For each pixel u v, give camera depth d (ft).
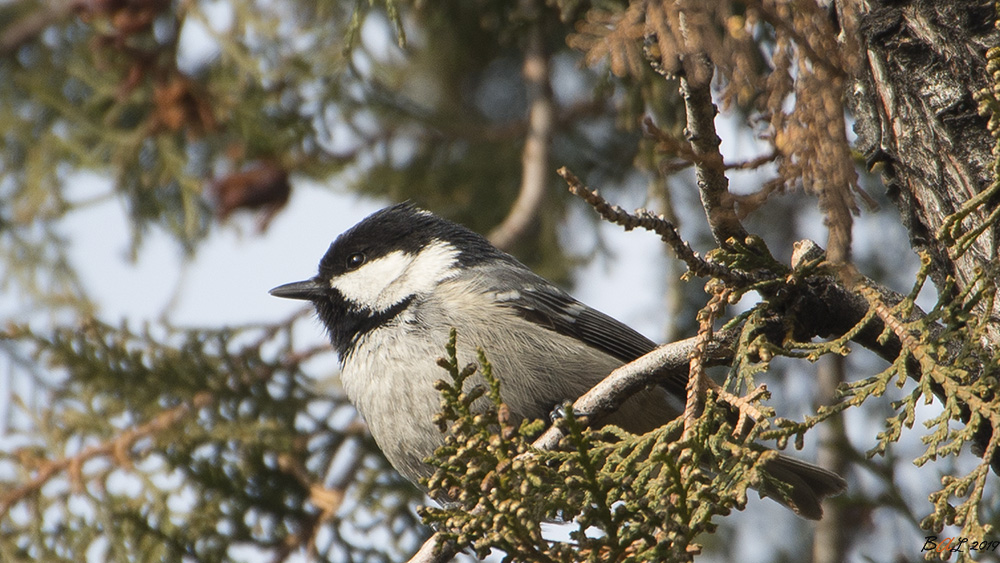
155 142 39.73
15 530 32.48
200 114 37.78
